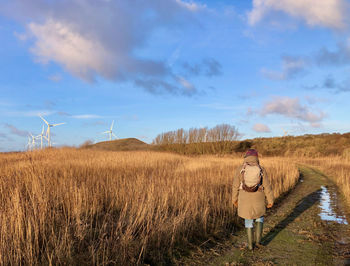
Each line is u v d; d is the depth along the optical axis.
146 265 3.82
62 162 13.88
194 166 16.83
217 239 5.16
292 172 14.07
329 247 4.64
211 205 7.00
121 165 14.23
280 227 5.98
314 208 7.86
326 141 41.31
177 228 5.02
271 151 40.19
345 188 10.04
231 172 12.62
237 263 4.01
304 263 3.97
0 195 6.14
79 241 4.22
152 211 5.66
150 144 52.50
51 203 5.73
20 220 4.30
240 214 4.54
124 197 6.71
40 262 3.63
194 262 4.08
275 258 4.19
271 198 4.48
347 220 6.46
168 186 8.04
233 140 40.72
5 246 3.59
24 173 8.53
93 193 6.75
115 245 4.08
